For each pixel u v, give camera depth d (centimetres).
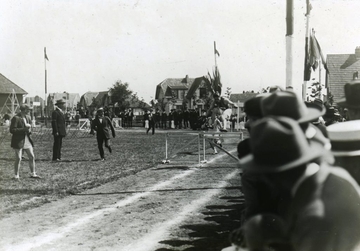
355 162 355
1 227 788
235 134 1655
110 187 1234
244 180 317
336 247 258
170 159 1983
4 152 2548
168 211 916
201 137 1731
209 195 1097
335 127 378
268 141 244
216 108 2233
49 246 668
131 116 6981
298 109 282
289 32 1052
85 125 5478
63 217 866
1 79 7138
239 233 309
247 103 411
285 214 278
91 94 17112
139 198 1066
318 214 256
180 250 643
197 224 798
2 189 1182
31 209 941
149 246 665
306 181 259
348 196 261
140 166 1717
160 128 6406
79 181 1330
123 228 777
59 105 1948
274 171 244
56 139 1942
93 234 739
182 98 11894
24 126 1372
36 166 1736
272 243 278
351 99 429
